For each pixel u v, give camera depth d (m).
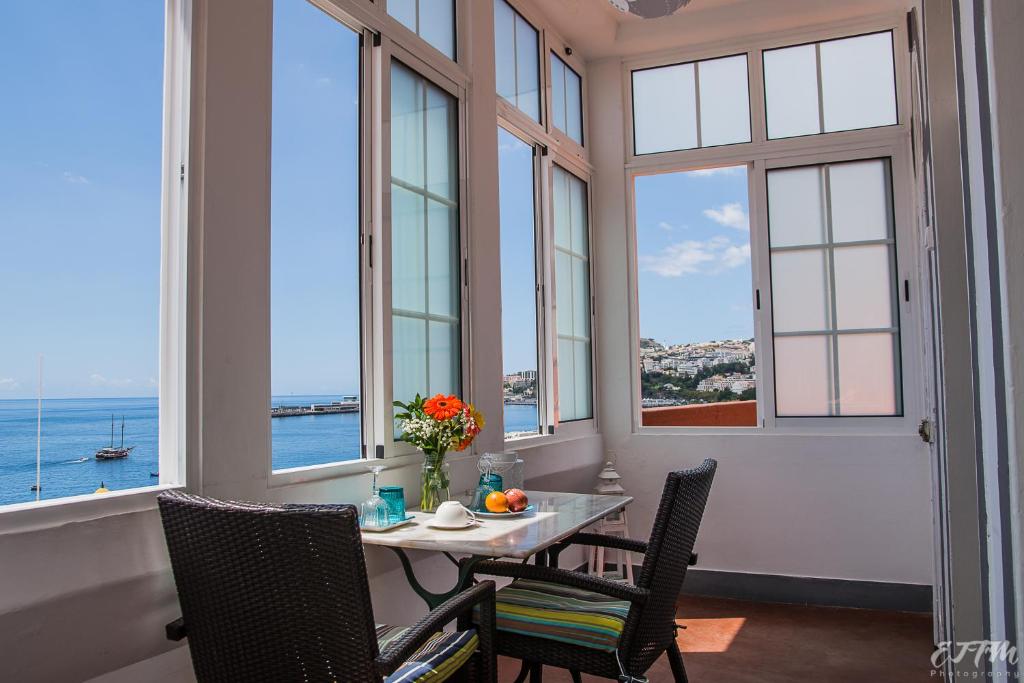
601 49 4.44
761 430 4.19
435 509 2.43
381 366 2.54
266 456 2.00
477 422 2.49
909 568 3.87
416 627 1.57
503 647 2.13
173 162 1.84
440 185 2.98
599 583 1.94
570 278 4.27
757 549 4.11
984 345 1.22
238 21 1.97
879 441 3.94
